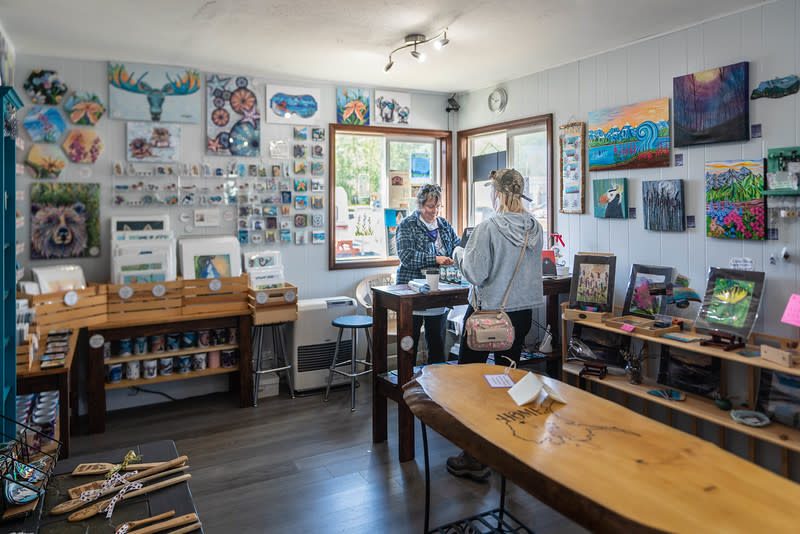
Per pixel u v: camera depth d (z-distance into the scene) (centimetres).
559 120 441
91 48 387
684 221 349
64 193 400
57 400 312
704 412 299
